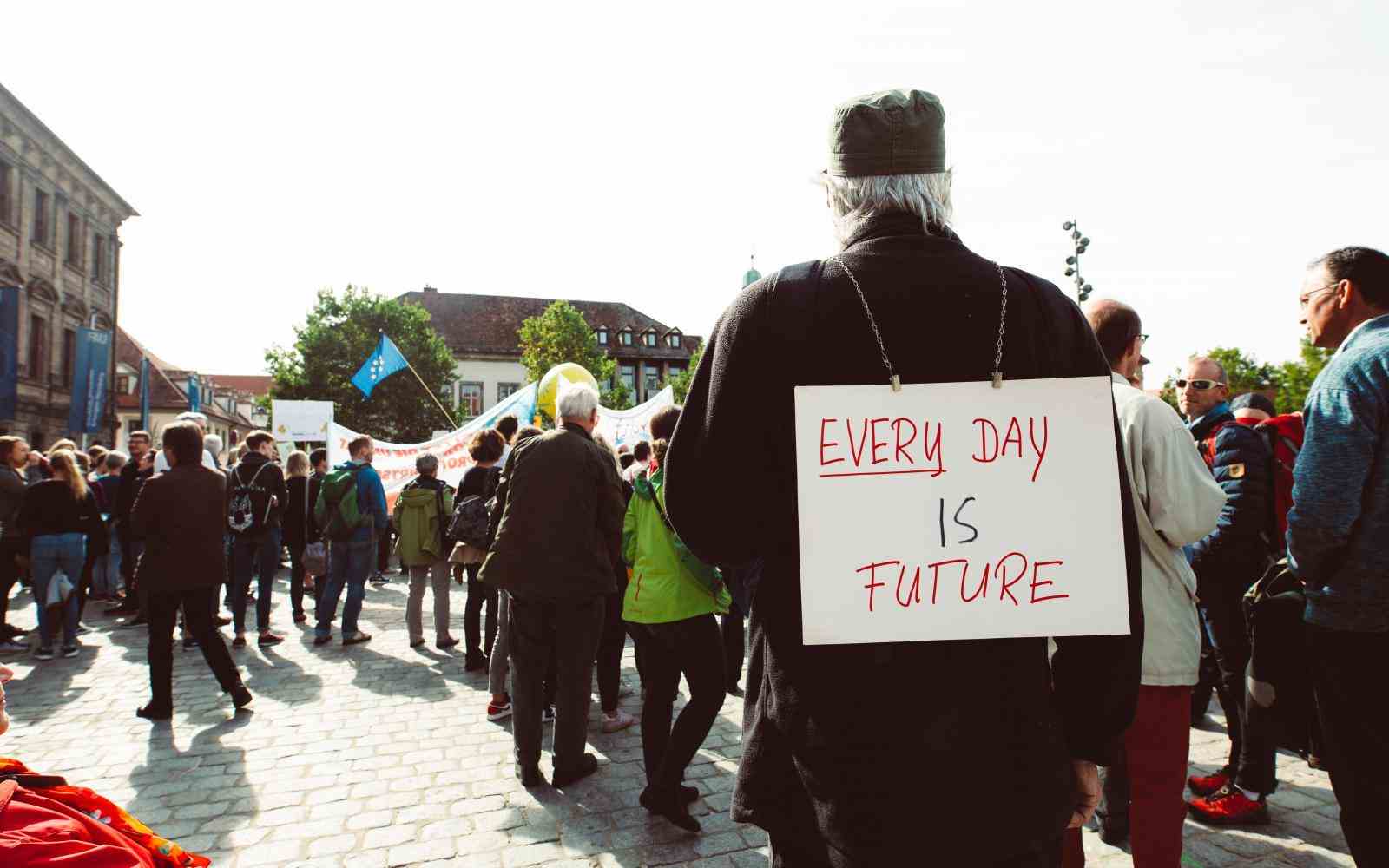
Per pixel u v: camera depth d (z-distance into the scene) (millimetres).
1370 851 1765
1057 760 1033
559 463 3525
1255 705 2188
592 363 46750
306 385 40000
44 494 6289
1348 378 1808
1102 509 1016
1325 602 1815
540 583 3459
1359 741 1761
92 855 1246
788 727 1043
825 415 1025
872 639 993
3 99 23562
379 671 5715
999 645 1021
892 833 954
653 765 3355
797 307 1091
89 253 29578
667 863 2875
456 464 10906
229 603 8117
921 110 1163
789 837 1053
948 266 1093
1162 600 2078
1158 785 2049
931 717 977
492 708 4570
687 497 1130
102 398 22328
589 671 3578
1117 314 2404
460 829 3160
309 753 4027
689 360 58625
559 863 2877
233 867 2877
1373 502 1748
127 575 8133
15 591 9891
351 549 6594
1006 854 966
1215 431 3434
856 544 1008
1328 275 2082
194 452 4656
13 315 19484
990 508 1014
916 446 1022
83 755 4027
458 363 48844
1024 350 1074
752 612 1188
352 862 2898
